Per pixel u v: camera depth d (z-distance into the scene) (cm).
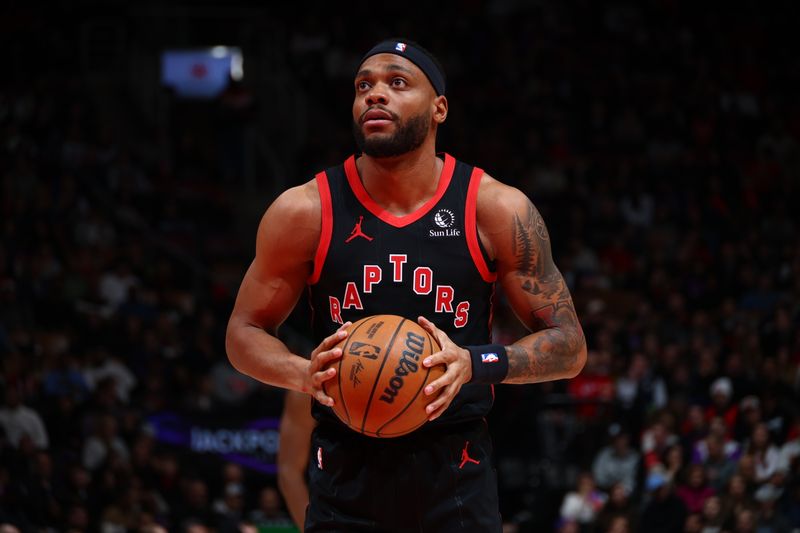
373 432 441
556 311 490
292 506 711
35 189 1958
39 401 1500
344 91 2598
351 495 478
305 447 708
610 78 2620
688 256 2147
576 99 2575
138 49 2642
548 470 1569
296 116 2620
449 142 2386
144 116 2553
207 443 1558
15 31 2500
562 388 1683
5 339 1578
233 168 2388
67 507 1357
